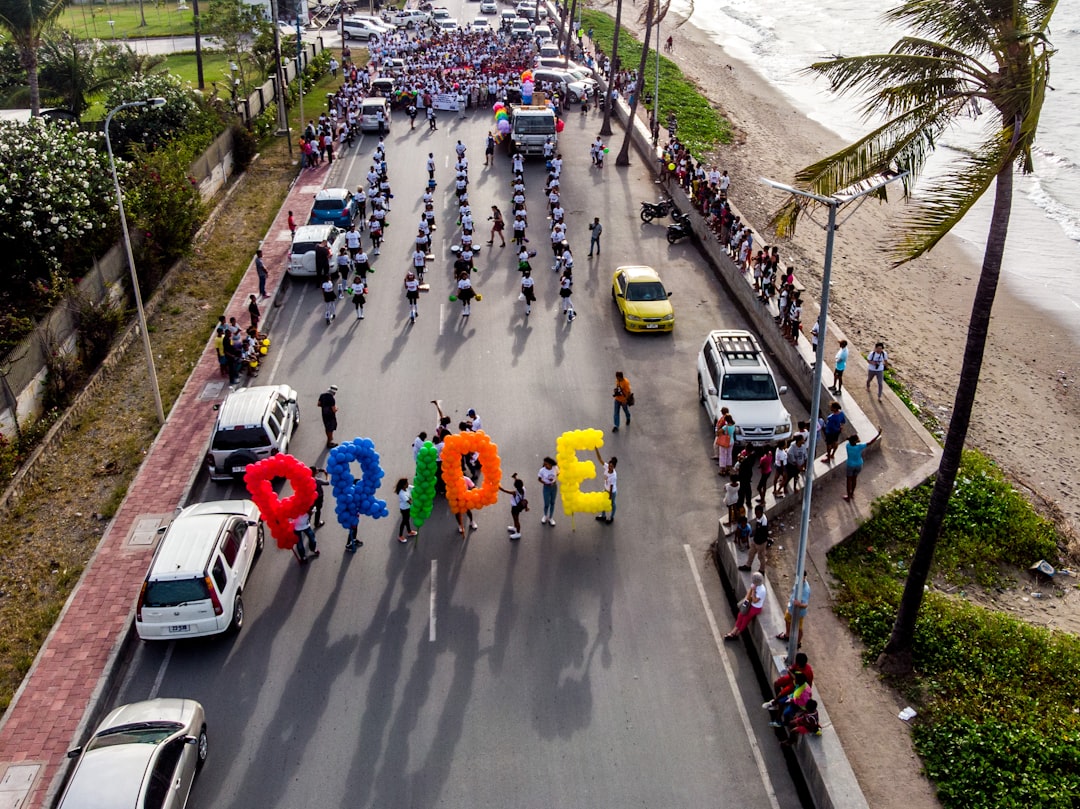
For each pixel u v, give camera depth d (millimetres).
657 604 18688
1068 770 14570
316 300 32938
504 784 14664
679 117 59781
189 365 28375
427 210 38312
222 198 42312
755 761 15172
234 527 18766
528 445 23859
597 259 35938
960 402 14977
